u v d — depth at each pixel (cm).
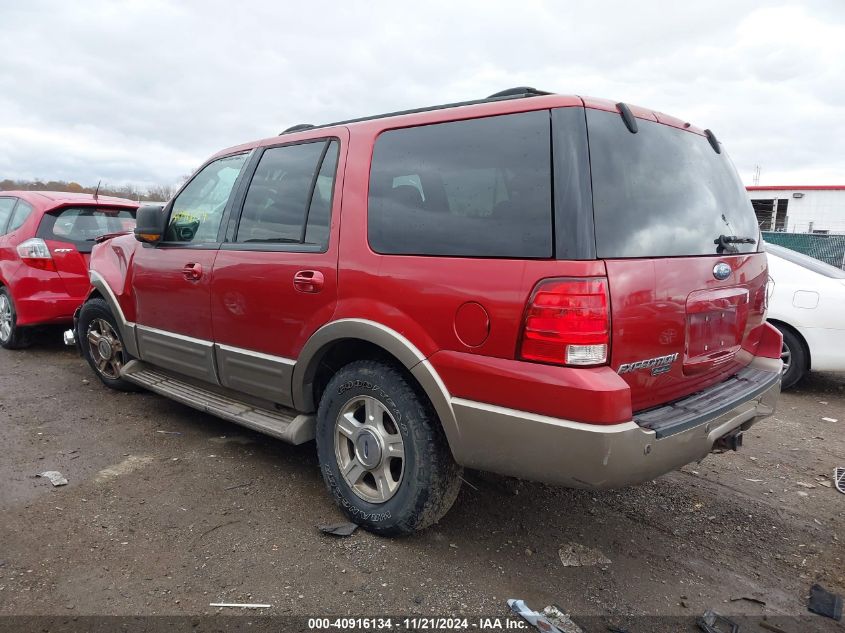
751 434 462
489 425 237
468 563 273
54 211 619
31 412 454
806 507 342
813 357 548
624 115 252
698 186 284
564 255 221
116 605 236
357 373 287
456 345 246
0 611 230
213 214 379
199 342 375
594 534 304
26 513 304
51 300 610
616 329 223
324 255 297
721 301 278
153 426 430
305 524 301
